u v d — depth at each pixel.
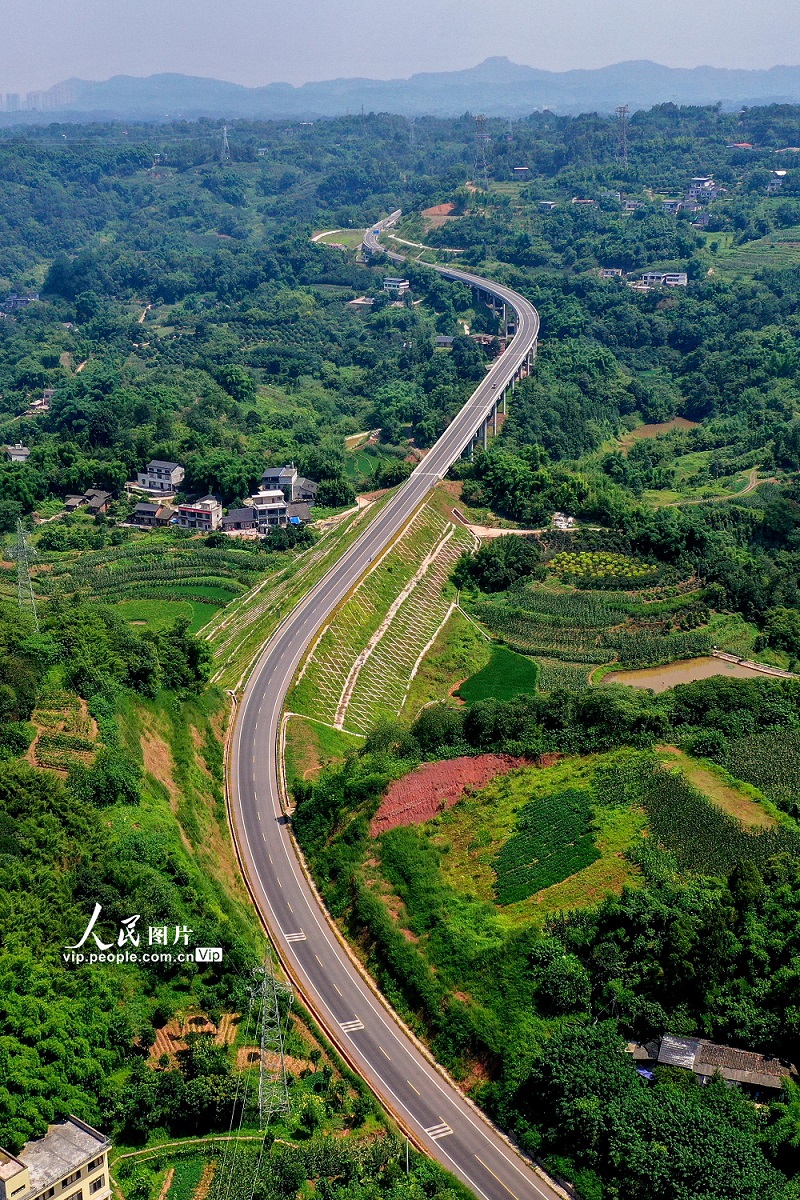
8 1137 85.75
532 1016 107.12
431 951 115.75
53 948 105.94
